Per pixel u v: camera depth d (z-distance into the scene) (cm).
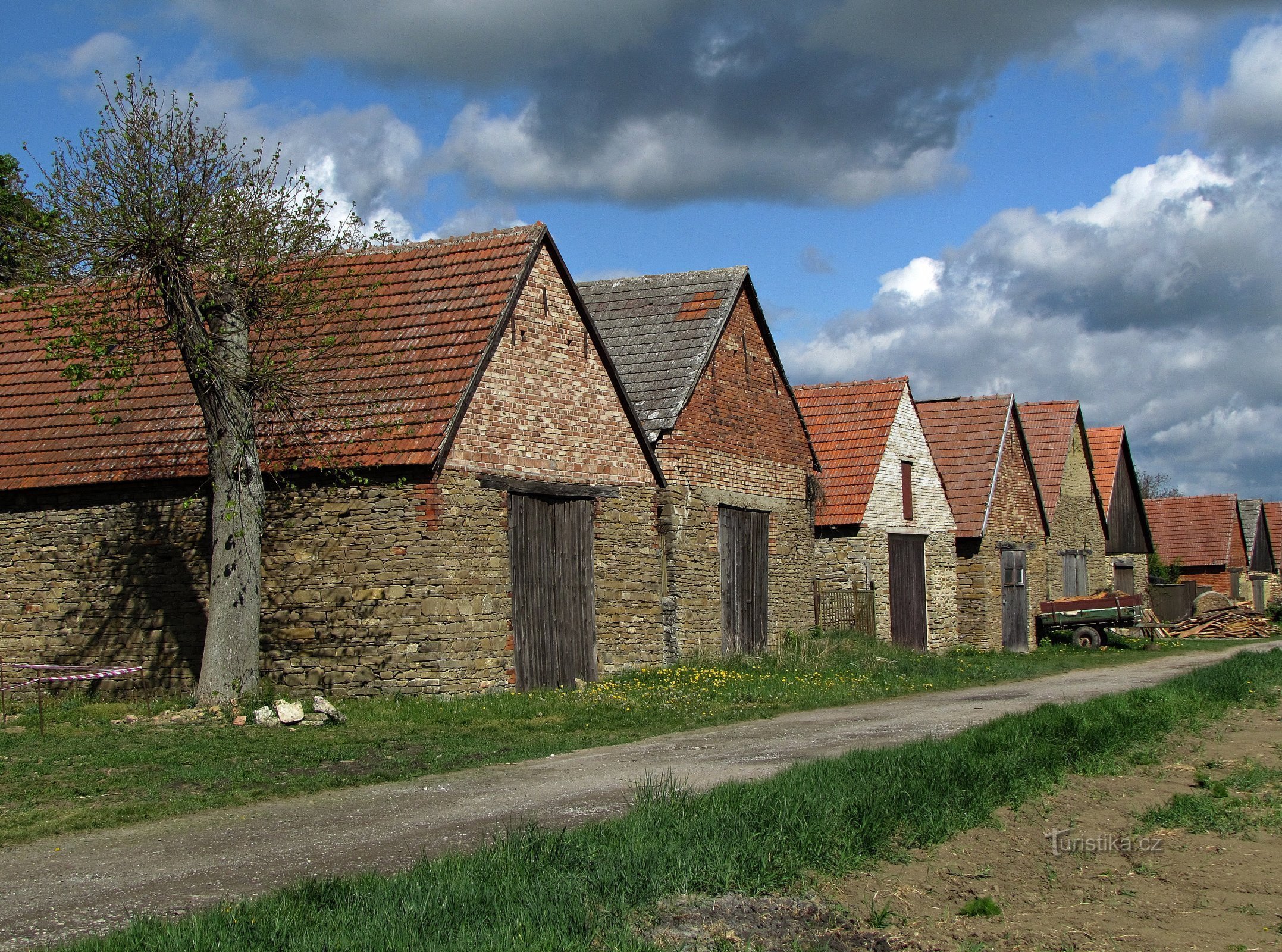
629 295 2631
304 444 1786
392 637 1733
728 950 685
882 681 2208
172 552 1862
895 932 753
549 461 1975
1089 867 916
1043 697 1969
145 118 1625
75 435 1970
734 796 982
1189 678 2033
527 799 1097
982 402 3706
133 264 1638
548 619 1952
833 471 3003
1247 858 944
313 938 661
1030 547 3784
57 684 1900
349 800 1121
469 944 652
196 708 1617
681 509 2291
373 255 2064
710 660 2289
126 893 817
